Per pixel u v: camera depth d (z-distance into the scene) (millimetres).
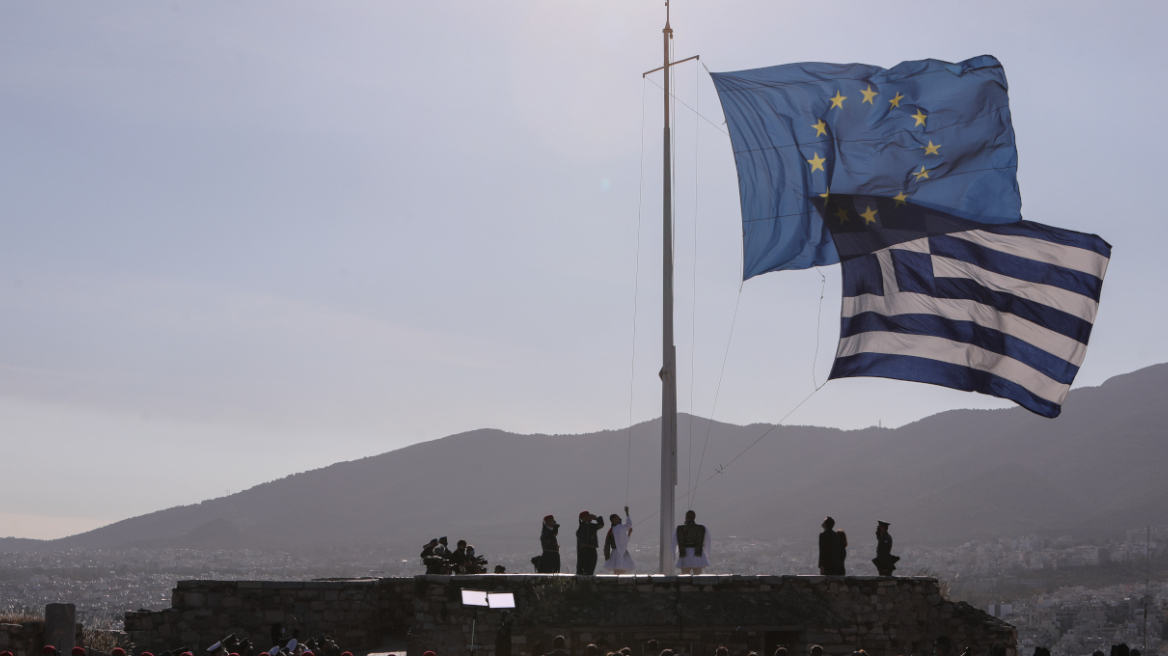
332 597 26516
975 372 21703
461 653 22531
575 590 22734
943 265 22188
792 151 22906
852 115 22875
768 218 22781
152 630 25156
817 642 22656
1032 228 22094
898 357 21984
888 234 22406
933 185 22484
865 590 24219
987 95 22594
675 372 24844
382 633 27766
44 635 23547
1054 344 21672
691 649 24344
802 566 175125
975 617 24656
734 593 23312
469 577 22797
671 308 25062
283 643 22109
